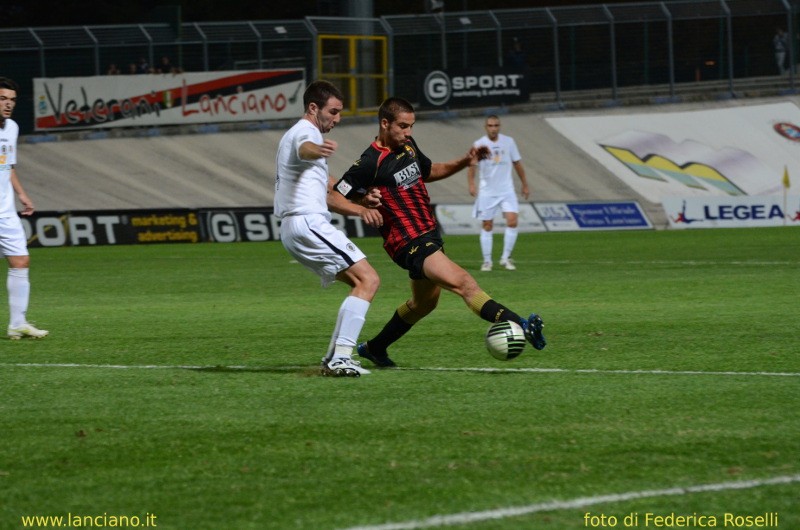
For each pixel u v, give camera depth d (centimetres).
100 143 10794
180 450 1597
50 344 2795
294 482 1422
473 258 6125
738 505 1309
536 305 3597
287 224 2256
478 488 1382
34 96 10450
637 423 1730
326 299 3966
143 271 5416
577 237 7888
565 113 12325
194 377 2231
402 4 15962
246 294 4191
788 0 13450
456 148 11606
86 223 7738
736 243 6900
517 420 1764
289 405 1912
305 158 2169
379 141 2297
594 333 2861
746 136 11875
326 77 11875
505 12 12656
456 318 3256
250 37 11462
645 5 13100
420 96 12162
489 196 5141
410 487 1390
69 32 10806
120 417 1830
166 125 11150
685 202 8956
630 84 13300
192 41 11256
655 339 2734
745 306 3453
